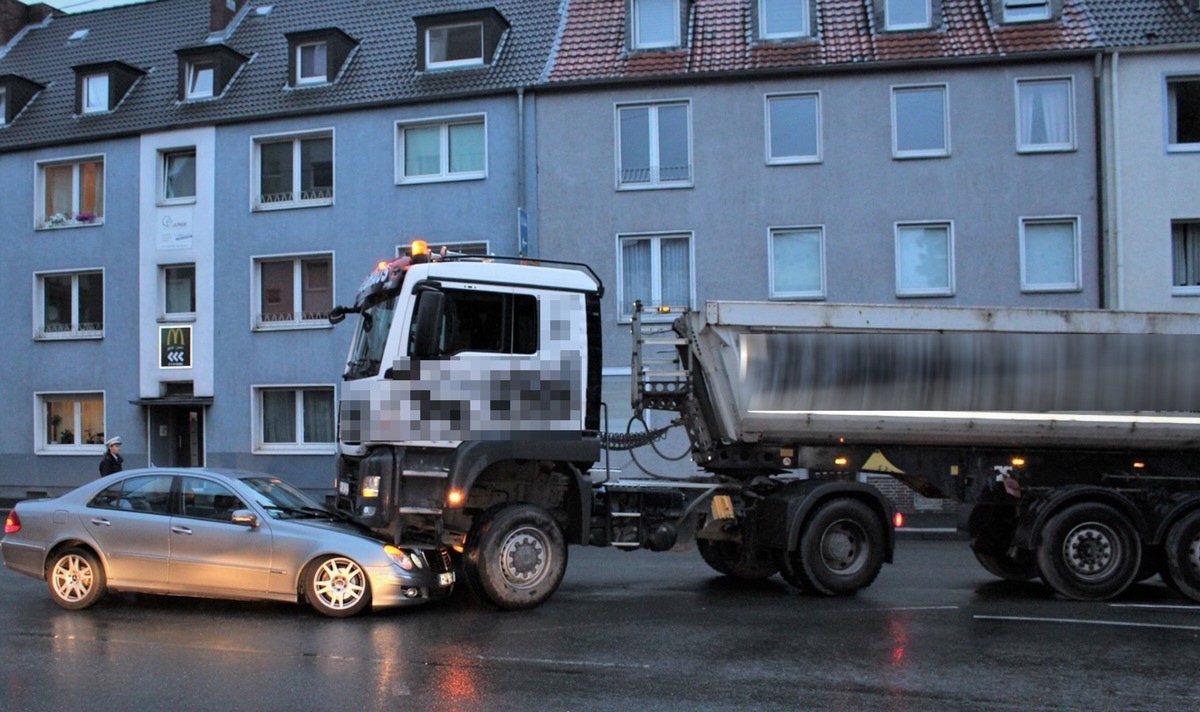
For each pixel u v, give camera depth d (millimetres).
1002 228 19453
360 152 21812
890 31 20328
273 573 8773
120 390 23141
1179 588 9875
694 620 8727
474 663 7082
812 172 19938
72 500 9359
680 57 20641
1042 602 9812
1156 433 10438
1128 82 19391
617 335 20188
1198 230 19406
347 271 21781
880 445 10492
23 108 25047
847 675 6766
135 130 23188
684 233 20172
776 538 9961
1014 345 10391
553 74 20922
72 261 23672
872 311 10344
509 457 8867
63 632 8156
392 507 8680
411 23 23750
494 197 21016
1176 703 6137
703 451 10539
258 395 22422
